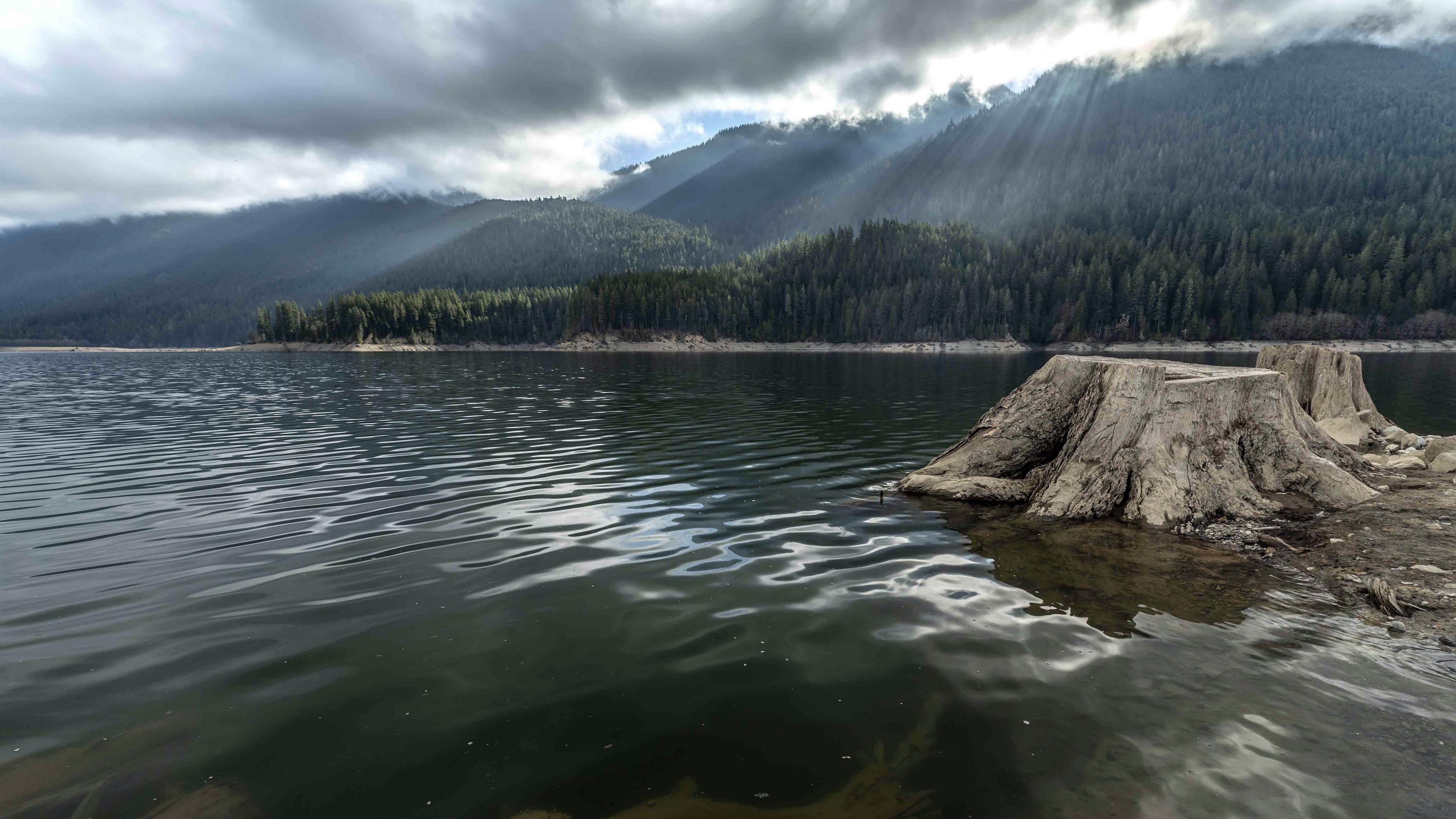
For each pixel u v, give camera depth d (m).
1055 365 12.23
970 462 12.26
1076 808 3.65
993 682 5.05
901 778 3.92
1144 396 10.49
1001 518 10.16
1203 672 5.23
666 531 9.49
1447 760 4.08
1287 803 3.68
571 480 13.21
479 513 10.55
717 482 13.02
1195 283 143.62
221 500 11.60
